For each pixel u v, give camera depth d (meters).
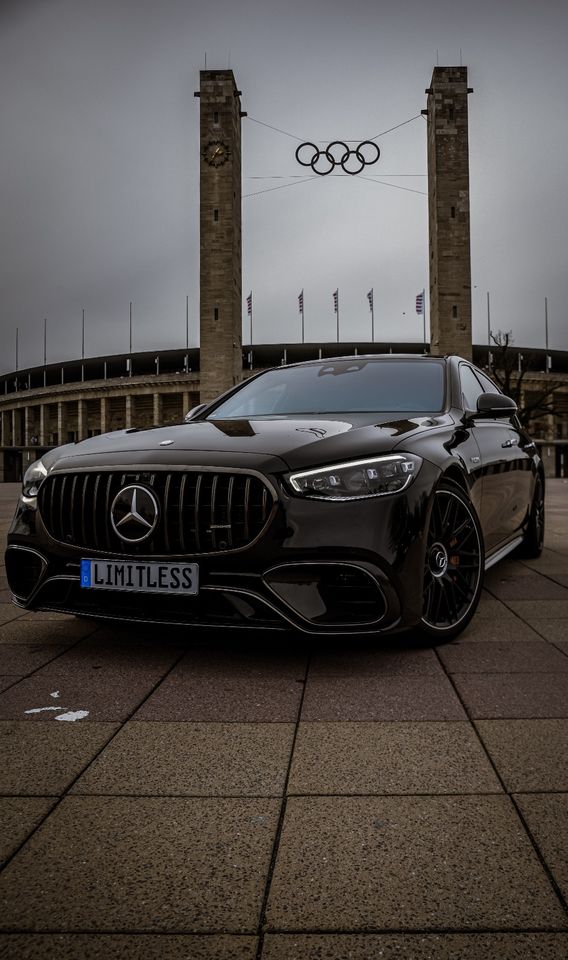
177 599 2.72
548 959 1.13
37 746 2.04
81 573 2.87
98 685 2.60
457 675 2.67
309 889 1.33
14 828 1.57
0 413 103.31
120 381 83.44
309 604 2.58
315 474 2.66
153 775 1.84
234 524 2.66
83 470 2.93
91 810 1.65
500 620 3.62
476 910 1.26
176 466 2.74
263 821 1.59
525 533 5.61
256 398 4.25
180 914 1.26
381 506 2.67
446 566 3.11
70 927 1.22
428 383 4.10
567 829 1.53
